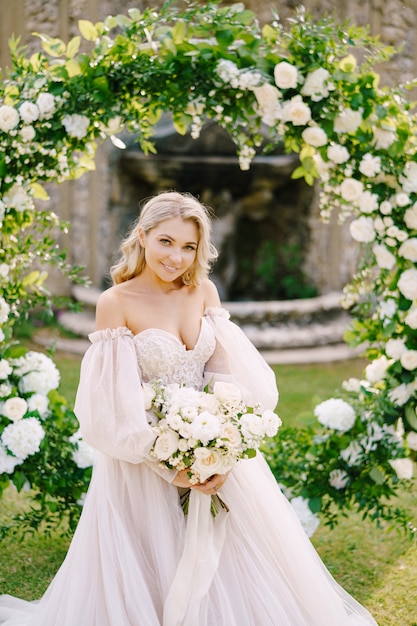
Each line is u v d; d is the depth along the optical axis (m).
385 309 3.89
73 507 3.99
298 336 8.09
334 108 3.58
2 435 3.76
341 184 3.78
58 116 3.58
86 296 8.43
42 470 3.89
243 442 2.79
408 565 3.92
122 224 9.20
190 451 2.76
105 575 2.82
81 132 3.55
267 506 3.07
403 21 8.15
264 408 3.12
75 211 8.60
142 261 3.01
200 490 2.83
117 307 2.94
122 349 2.85
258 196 8.83
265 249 9.53
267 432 2.81
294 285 9.23
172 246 2.89
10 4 8.03
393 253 3.82
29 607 3.38
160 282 3.02
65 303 4.18
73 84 3.51
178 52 3.47
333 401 4.05
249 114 3.61
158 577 2.84
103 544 2.87
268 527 3.06
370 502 3.96
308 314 8.33
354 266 8.81
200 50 3.46
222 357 3.11
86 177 8.55
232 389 2.86
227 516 2.97
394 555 4.04
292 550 3.05
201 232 2.96
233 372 3.14
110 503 2.90
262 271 9.45
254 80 3.45
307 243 9.17
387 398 3.92
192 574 2.80
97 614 2.84
